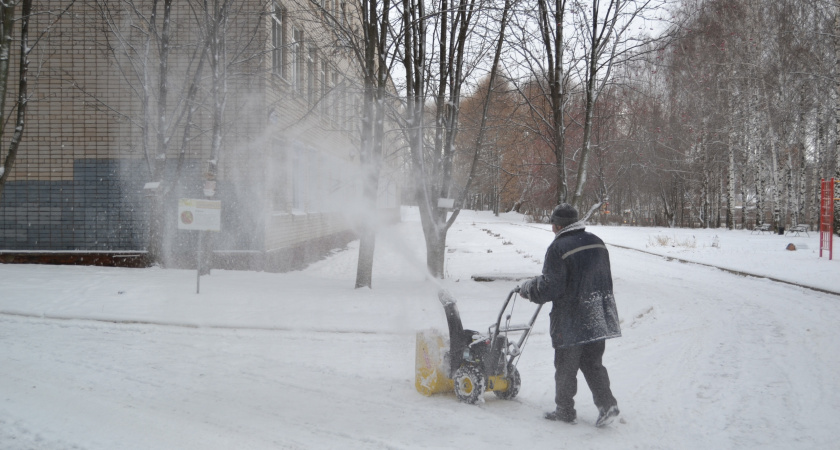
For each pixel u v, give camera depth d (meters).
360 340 8.49
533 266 18.58
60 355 7.48
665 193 46.66
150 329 9.05
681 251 23.39
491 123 14.84
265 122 16.05
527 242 28.62
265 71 15.02
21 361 7.16
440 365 5.89
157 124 15.91
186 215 11.27
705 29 15.64
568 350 5.03
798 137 36.09
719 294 13.16
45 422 5.06
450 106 13.58
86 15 16.09
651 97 16.25
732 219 40.06
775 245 25.70
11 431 4.83
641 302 11.55
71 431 4.86
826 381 6.50
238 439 4.73
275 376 6.62
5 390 5.99
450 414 5.36
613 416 4.96
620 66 14.08
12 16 11.84
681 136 33.41
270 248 16.52
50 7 16.12
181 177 16.19
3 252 16.33
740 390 6.18
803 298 12.59
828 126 34.91
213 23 14.12
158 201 15.24
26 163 16.53
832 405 5.67
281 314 9.76
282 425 5.07
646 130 15.98
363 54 13.61
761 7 31.44
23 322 9.42
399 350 7.93
